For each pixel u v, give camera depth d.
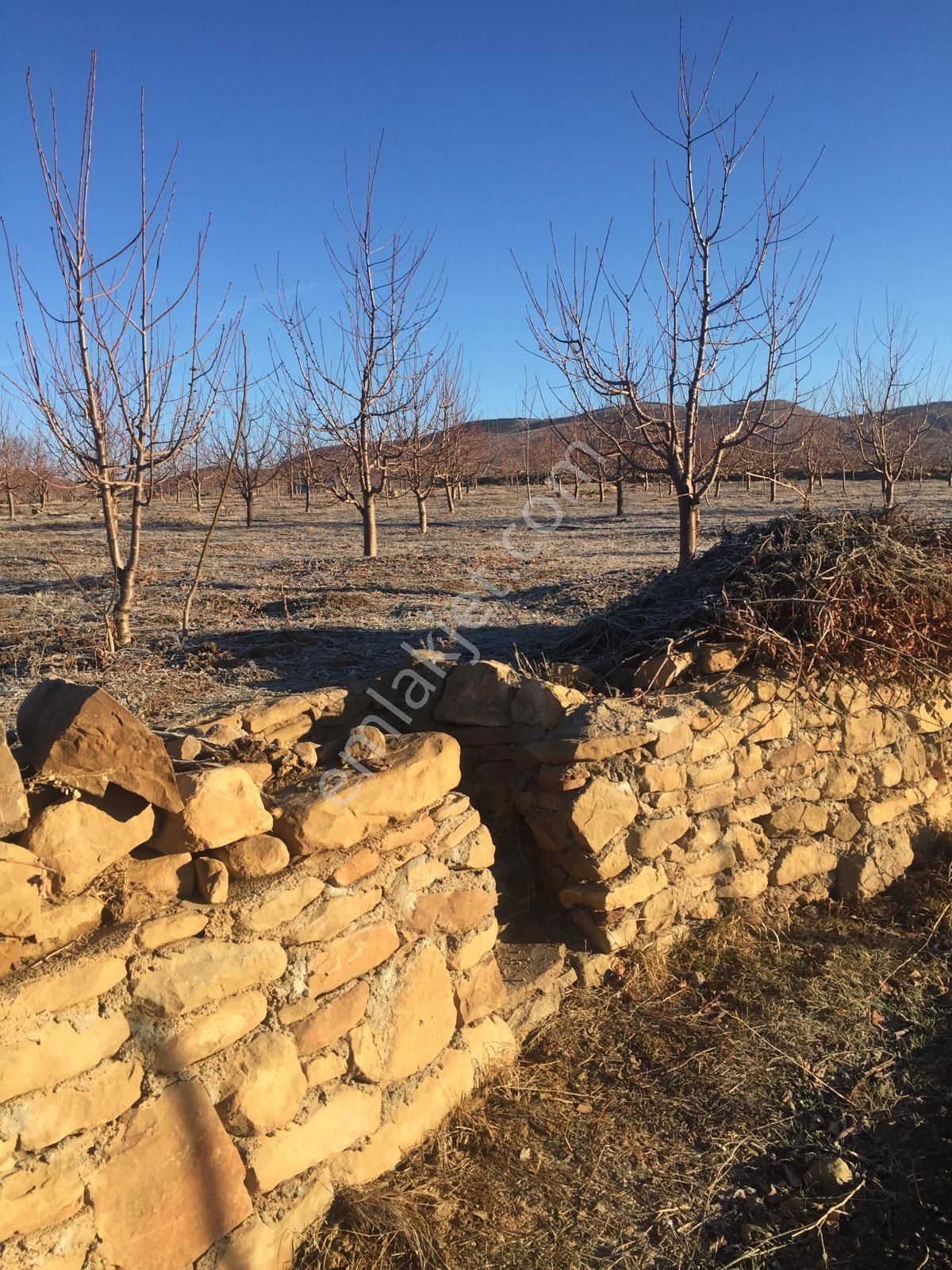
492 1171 2.55
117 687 5.25
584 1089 2.89
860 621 4.26
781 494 30.84
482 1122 2.69
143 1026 2.00
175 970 2.05
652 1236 2.38
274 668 5.84
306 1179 2.26
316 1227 2.27
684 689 3.90
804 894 4.00
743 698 3.88
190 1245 1.98
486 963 2.93
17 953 1.87
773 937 3.75
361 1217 2.28
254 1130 2.13
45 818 1.97
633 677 4.11
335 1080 2.36
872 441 20.27
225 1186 2.05
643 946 3.46
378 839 2.61
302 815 2.41
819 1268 2.31
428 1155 2.57
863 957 3.64
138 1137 1.93
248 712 3.40
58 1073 1.81
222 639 6.72
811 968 3.56
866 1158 2.66
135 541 6.86
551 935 3.43
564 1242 2.34
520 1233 2.36
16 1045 1.75
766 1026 3.21
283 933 2.30
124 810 2.14
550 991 3.20
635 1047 3.09
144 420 6.75
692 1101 2.86
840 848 4.15
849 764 4.18
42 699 2.26
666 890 3.55
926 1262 2.30
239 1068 2.13
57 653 6.41
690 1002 3.33
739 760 3.80
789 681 4.02
